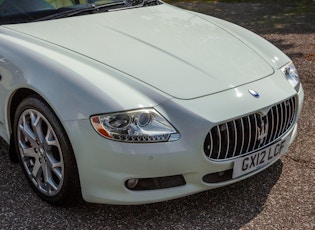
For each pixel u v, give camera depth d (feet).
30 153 9.23
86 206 9.00
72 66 8.43
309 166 10.48
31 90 8.82
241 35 11.19
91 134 7.72
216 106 7.97
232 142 8.07
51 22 10.58
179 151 7.64
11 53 9.29
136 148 7.57
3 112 9.74
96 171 7.86
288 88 9.22
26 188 9.72
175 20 11.22
